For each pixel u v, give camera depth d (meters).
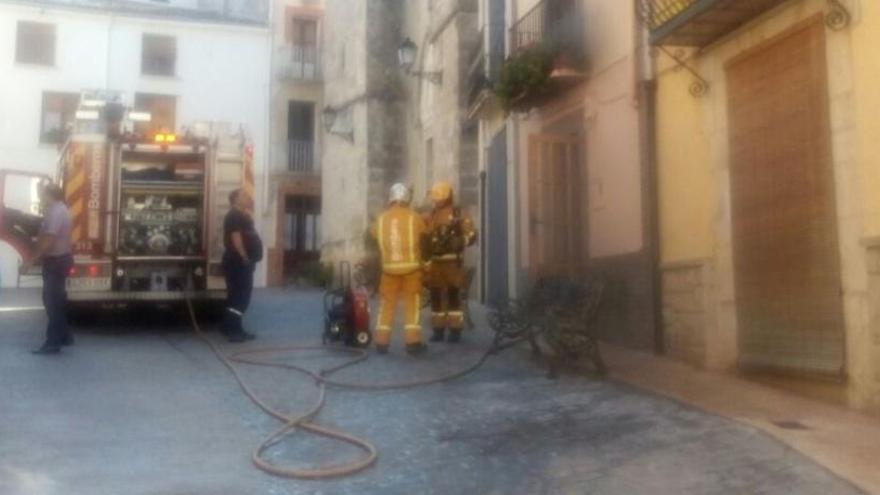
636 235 11.41
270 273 33.19
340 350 11.95
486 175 18.02
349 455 7.23
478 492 6.32
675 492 6.04
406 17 26.69
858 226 7.77
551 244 13.07
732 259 9.59
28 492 6.24
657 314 10.95
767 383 8.97
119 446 7.45
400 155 26.81
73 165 13.80
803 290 8.48
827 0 8.04
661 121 11.02
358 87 27.25
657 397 8.48
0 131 32.19
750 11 8.95
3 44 32.34
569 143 13.21
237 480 6.59
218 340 13.13
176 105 33.50
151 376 10.31
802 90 8.51
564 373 9.95
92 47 33.03
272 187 33.53
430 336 13.02
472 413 8.42
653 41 10.01
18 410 8.55
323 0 34.91
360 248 26.53
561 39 13.41
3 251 30.44
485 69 17.36
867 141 7.68
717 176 9.83
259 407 8.81
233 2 35.59
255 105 34.00
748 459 6.46
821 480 5.89
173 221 14.22
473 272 14.51
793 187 8.63
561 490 6.27
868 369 7.66
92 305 14.24
